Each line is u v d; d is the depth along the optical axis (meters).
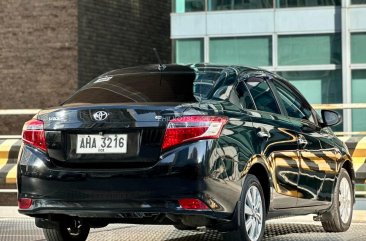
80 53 25.70
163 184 6.76
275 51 25.11
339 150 9.30
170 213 6.77
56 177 7.05
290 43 25.06
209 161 6.76
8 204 18.00
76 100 7.52
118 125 6.93
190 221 6.85
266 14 25.20
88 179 6.95
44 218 7.36
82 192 6.96
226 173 6.91
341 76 24.69
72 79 25.58
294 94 8.85
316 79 24.89
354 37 24.44
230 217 7.05
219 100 7.28
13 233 9.47
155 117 6.85
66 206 7.03
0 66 26.22
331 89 24.77
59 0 25.77
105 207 6.91
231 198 6.99
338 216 9.20
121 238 8.87
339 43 24.70
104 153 6.95
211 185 6.76
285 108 8.40
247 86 7.79
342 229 9.36
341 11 24.61
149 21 29.12
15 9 26.11
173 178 6.73
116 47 27.38
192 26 25.69
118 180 6.86
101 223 7.51
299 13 24.98
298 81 25.02
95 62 26.38
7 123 26.16
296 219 10.59
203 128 6.81
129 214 6.87
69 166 7.07
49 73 25.80
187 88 7.34
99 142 6.99
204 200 6.73
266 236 8.97
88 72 26.06
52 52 25.81
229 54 25.42
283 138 7.94
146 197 6.79
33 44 25.92
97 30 26.55
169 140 6.79
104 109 7.00
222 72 7.66
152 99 7.23
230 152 6.98
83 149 7.03
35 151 7.22
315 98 24.86
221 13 25.50
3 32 26.22
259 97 7.92
